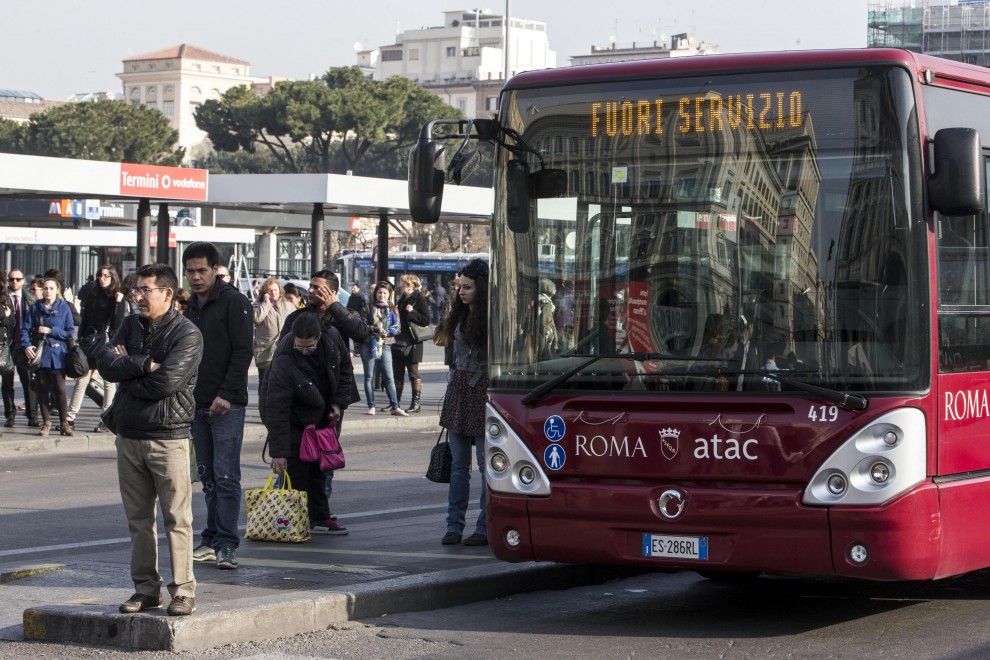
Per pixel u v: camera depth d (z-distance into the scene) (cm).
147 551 782
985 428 830
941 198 766
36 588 887
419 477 1611
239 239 6209
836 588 1000
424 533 1133
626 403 802
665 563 790
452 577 920
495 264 863
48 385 1877
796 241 787
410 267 7188
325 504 1131
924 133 784
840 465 753
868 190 779
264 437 2031
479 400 1060
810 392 763
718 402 780
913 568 757
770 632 836
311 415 1098
